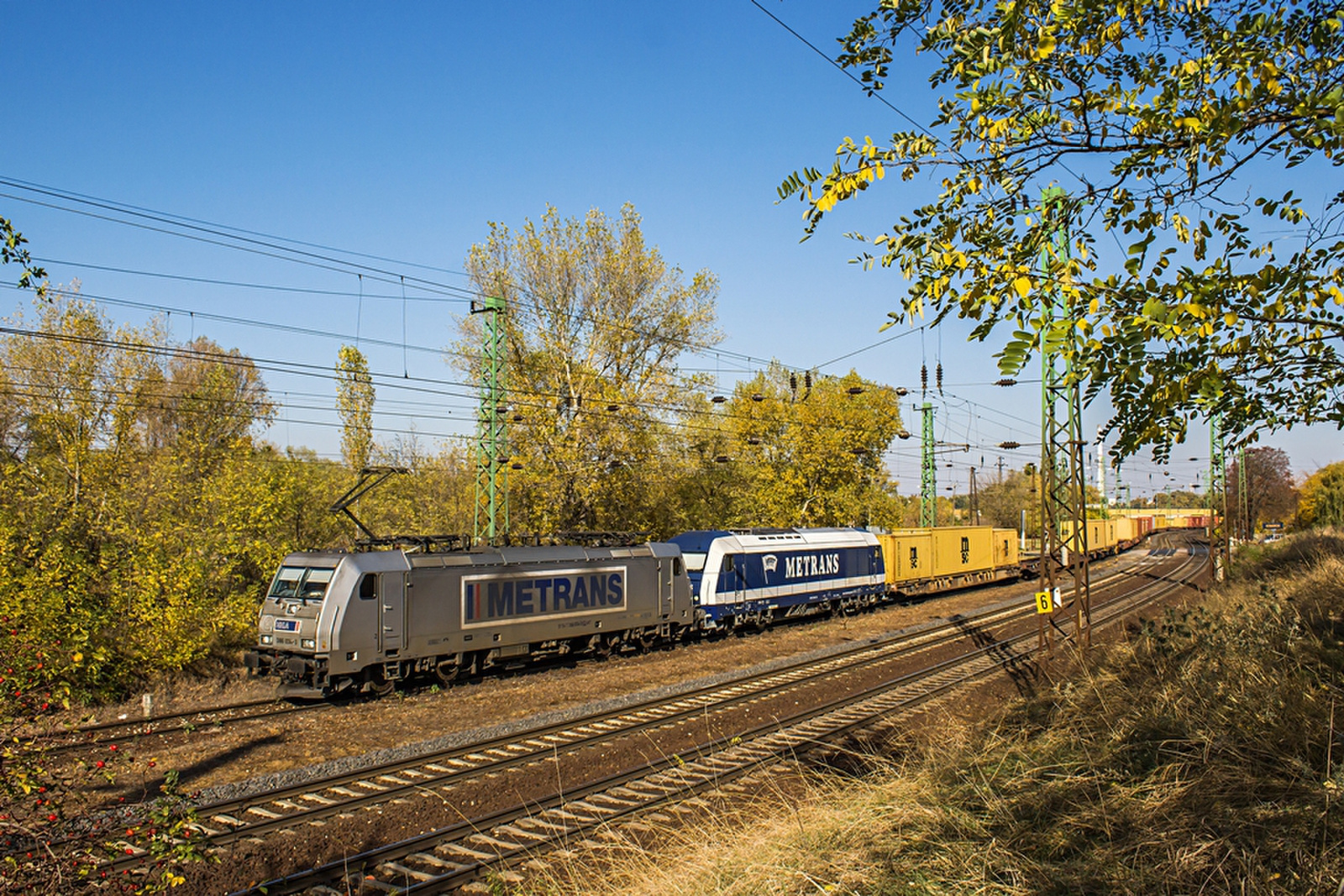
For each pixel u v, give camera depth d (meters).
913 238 4.67
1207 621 12.33
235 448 22.53
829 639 24.19
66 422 20.16
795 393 38.88
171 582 18.23
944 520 87.00
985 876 5.91
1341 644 9.80
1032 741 9.72
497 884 7.40
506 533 23.81
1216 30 4.60
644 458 29.97
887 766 9.70
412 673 17.22
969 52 4.57
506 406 26.67
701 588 24.34
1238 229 4.79
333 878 7.76
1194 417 5.18
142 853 7.72
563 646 20.16
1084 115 4.72
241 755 12.09
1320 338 4.52
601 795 9.94
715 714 14.33
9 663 5.50
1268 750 6.87
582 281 30.47
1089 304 4.11
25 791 5.31
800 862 6.53
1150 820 6.29
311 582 16.36
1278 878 5.00
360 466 35.88
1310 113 4.04
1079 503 16.94
